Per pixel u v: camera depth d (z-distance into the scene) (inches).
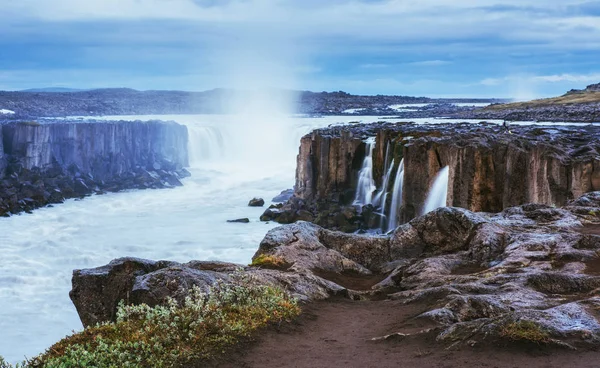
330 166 2164.1
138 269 616.1
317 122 4229.8
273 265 728.3
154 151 3211.1
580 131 1866.4
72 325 1171.3
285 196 2425.0
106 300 601.3
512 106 5531.5
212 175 3176.7
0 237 1884.8
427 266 720.3
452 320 499.5
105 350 441.7
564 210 885.2
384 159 2037.4
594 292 534.6
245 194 2682.1
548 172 1317.7
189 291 536.4
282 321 523.8
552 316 455.5
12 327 1150.3
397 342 471.2
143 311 505.4
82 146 2844.5
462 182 1534.2
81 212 2301.9
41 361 445.7
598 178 1251.2
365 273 785.6
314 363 434.9
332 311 584.1
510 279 602.2
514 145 1471.5
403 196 1750.7
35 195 2407.7
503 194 1482.5
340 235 846.5
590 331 430.6
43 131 2650.1
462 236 804.0
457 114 5300.2
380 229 1915.6
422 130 2055.9
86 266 1590.8
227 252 1712.6
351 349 463.8
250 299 546.3
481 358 416.2
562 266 651.5
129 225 2063.2
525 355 412.2
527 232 781.9
